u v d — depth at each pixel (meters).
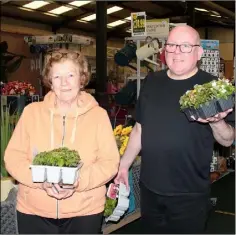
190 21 12.10
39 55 12.55
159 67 5.49
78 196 1.85
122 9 14.05
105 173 1.85
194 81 2.06
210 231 3.85
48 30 15.22
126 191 2.52
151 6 13.67
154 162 2.06
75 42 11.49
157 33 5.08
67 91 1.85
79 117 1.89
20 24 14.16
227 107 1.89
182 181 2.03
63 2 12.95
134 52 5.54
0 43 12.24
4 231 1.97
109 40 17.97
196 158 2.01
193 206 2.03
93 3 13.23
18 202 1.92
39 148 1.87
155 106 2.08
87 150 1.86
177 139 2.00
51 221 1.88
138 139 2.22
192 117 1.93
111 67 13.55
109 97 8.98
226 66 15.08
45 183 1.75
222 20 16.88
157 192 2.06
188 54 2.01
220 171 6.02
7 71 13.25
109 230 3.01
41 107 1.92
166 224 2.08
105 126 1.90
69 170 1.70
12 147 1.89
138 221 3.82
